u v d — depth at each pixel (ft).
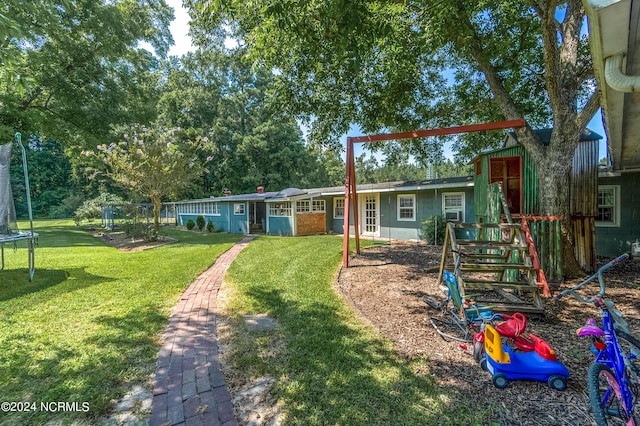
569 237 19.69
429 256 28.37
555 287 17.63
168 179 45.55
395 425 6.91
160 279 20.39
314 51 15.67
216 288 18.45
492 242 15.70
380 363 9.53
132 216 52.54
